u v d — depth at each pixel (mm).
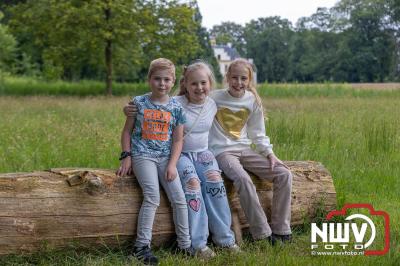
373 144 8906
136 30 27219
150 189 4199
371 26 79562
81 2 27141
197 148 4570
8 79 32906
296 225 5047
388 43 79188
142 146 4309
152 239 4352
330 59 84812
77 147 8367
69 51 28125
